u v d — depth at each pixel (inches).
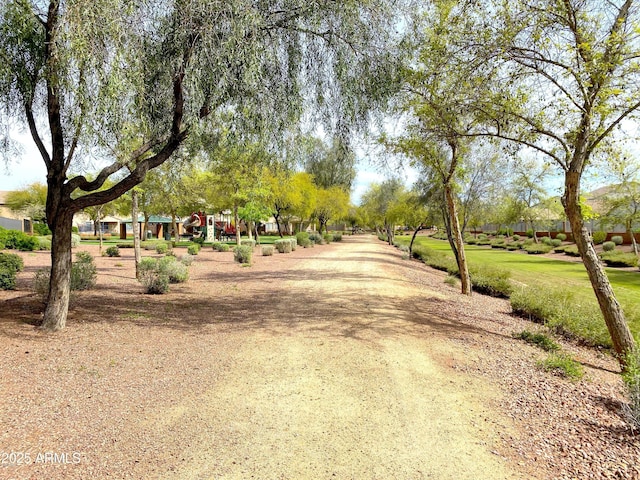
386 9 281.3
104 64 209.3
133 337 248.5
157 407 155.6
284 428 141.7
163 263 510.6
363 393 174.2
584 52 248.5
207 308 348.5
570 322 312.7
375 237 2691.9
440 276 711.7
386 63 303.1
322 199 1563.7
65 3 207.0
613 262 1034.1
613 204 1108.5
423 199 726.5
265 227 2443.4
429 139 378.9
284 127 306.0
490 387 185.9
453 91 302.8
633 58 241.4
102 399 160.1
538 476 117.6
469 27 285.6
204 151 393.1
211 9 229.6
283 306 360.2
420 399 169.8
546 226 1847.9
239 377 190.1
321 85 309.4
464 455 127.6
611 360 264.7
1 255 477.7
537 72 278.7
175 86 265.7
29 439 127.3
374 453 127.0
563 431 145.7
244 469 116.3
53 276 253.6
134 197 492.7
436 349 241.8
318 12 271.7
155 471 114.0
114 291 409.4
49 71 223.0
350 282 510.0
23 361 193.2
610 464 124.3
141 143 331.3
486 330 303.9
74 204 253.6
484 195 613.3
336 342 248.7
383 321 304.5
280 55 286.5
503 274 597.3
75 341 231.8
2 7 239.9
